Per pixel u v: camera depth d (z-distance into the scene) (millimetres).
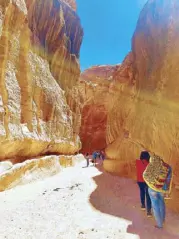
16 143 9828
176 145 6082
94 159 21562
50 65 17375
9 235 3938
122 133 12734
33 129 11703
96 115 42219
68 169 15766
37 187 8766
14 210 5547
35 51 13859
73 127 20875
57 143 15273
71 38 23906
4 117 9164
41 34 15844
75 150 21188
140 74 11375
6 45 9766
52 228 4285
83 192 7617
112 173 12570
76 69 23000
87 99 42438
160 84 7766
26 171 9867
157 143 7320
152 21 10062
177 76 6695
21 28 11344
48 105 14273
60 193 7496
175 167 5883
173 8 7926
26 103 11500
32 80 12367
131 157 10625
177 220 4668
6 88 9594
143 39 11086
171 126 6441
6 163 8930
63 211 5426
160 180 4352
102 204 6082
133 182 9398
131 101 12594
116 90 16469
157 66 8617
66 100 19922
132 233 4027
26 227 4344
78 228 4273
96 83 44125
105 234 3971
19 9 10883
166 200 5629
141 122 9562
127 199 6652
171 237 3832
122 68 16094
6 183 8148
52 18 17172
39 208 5711
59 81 18797
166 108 6906
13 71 10531
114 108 15914
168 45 7617
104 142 40750
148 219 4867
